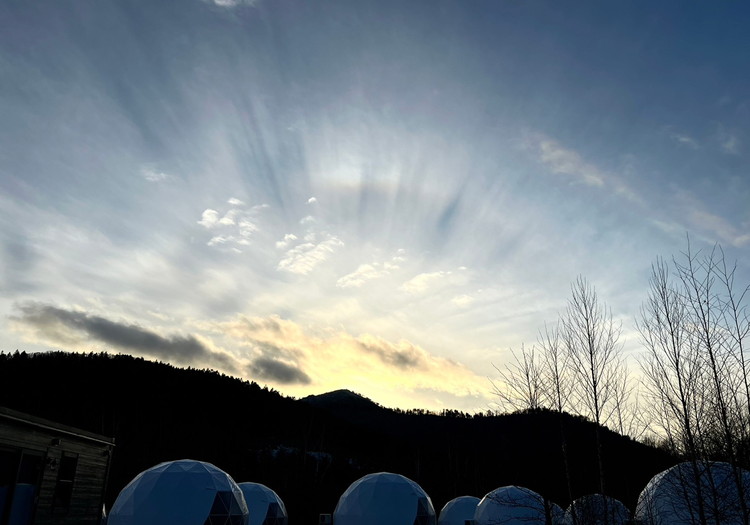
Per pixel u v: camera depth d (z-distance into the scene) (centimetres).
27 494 1526
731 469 1522
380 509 3653
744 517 1427
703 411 1505
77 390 8212
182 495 2786
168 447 7000
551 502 1934
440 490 6781
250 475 6606
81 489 1812
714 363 1490
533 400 1920
